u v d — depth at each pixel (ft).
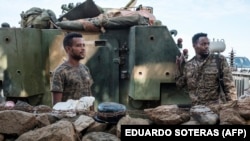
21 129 8.17
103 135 8.11
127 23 16.87
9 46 15.76
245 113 8.37
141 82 15.71
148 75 15.70
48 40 17.17
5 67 15.85
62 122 8.04
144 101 16.69
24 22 18.71
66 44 11.63
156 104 16.61
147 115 8.73
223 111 8.49
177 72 14.93
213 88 13.39
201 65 13.47
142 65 15.66
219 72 13.37
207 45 13.46
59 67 11.55
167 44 15.64
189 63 14.02
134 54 15.67
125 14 17.65
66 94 11.50
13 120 8.21
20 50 15.71
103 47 16.98
